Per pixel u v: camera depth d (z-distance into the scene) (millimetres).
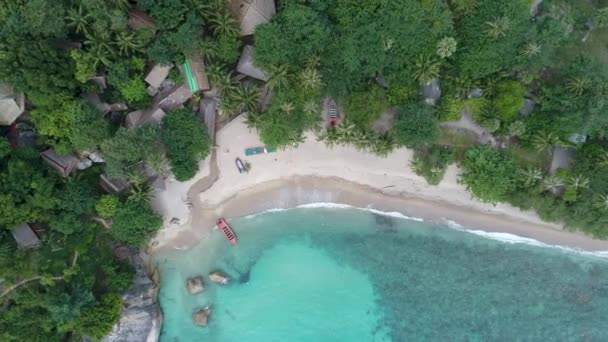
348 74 32969
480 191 34906
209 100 35062
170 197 36688
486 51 31844
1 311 31531
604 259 37750
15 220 30688
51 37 29969
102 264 34750
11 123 31469
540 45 31750
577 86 31906
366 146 35625
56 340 33031
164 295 37656
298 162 37125
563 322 37812
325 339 37719
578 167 34375
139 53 32438
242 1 32250
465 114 35969
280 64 32281
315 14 31203
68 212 32500
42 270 32375
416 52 32562
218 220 37531
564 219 35656
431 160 35250
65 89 30656
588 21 34938
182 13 30219
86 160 34031
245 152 36594
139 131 32156
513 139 35969
